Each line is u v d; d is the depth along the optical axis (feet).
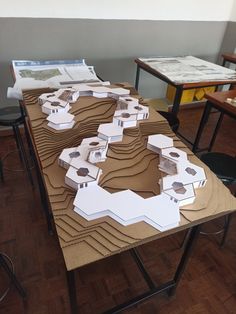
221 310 4.29
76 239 2.21
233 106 5.14
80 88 4.62
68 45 8.18
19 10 7.06
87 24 8.07
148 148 3.41
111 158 3.15
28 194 6.23
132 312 4.17
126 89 4.87
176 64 7.76
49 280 4.51
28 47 7.69
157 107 10.14
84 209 2.41
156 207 2.50
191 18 9.55
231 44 10.43
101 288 4.45
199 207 2.63
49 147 3.26
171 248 5.22
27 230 5.37
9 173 6.82
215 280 4.72
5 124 5.59
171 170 2.97
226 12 10.07
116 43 8.84
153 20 8.96
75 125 3.70
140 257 5.00
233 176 4.55
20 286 4.14
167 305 4.29
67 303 4.20
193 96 10.69
